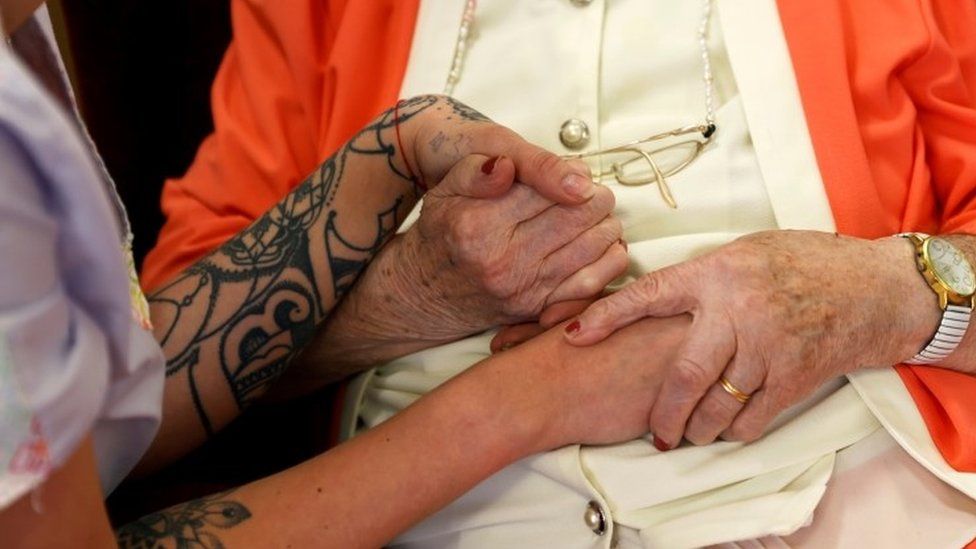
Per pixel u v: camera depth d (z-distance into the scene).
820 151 0.90
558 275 0.83
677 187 0.92
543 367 0.81
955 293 0.81
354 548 0.75
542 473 0.82
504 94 1.00
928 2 0.95
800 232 0.84
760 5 0.95
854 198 0.89
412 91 1.03
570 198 0.78
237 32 1.12
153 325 0.88
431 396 0.80
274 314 0.89
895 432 0.81
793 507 0.79
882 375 0.83
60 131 0.42
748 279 0.79
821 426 0.82
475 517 0.84
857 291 0.80
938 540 0.79
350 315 0.93
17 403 0.43
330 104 1.07
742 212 0.91
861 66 0.94
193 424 0.89
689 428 0.81
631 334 0.81
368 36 1.05
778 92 0.92
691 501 0.81
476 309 0.87
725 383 0.78
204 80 1.37
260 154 1.09
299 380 1.00
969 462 0.81
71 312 0.46
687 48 0.96
